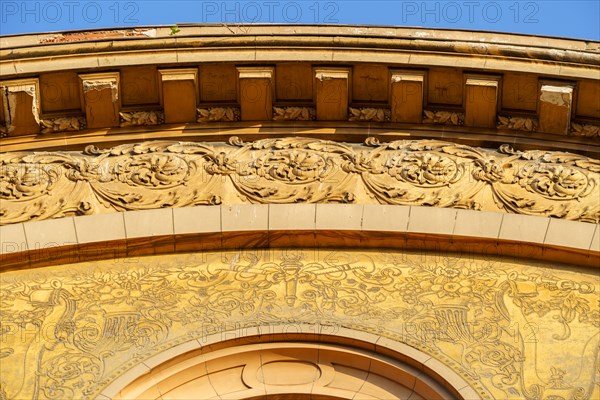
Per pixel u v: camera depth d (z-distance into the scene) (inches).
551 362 982.4
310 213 1082.1
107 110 1149.1
